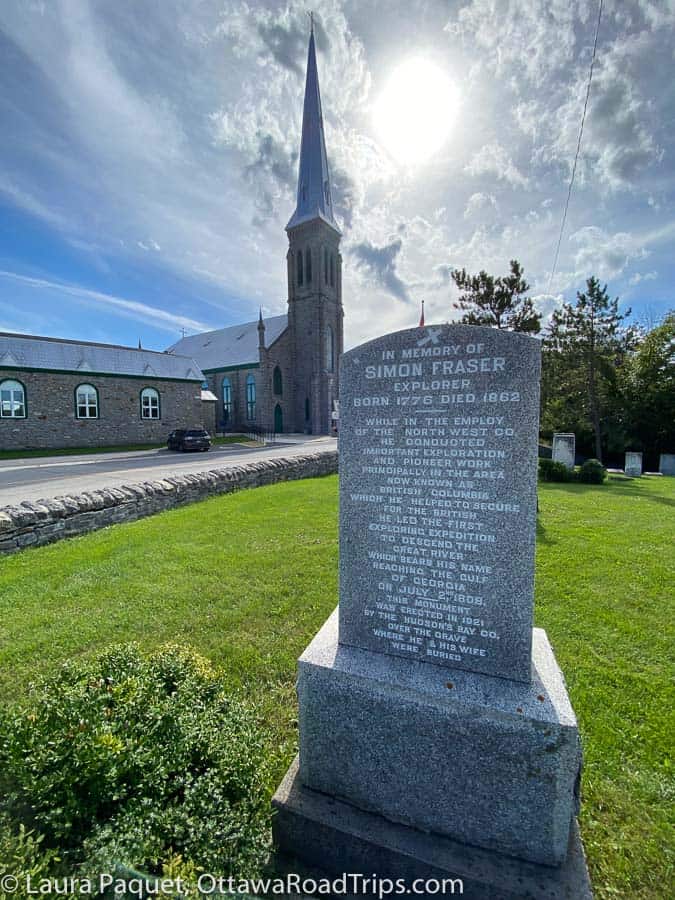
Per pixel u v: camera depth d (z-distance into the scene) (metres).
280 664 3.31
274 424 40.03
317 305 40.59
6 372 21.22
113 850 1.45
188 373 28.94
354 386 2.20
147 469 14.98
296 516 8.03
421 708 1.85
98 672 2.32
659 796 2.14
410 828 1.90
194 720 2.12
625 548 5.99
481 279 18.09
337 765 2.03
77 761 1.66
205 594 4.53
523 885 1.65
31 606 4.23
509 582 1.92
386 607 2.18
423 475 2.06
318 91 40.88
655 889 1.75
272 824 2.01
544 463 14.08
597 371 23.81
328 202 42.69
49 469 15.03
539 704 1.75
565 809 1.67
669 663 3.26
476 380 1.92
